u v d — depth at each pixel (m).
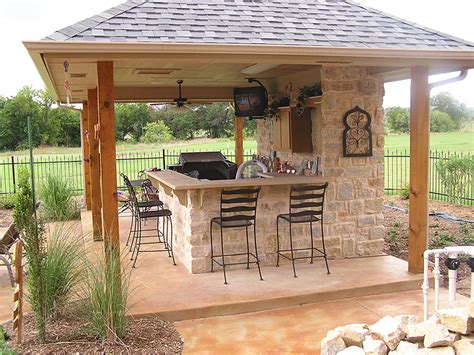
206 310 5.45
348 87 7.19
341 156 7.23
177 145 21.16
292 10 6.61
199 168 10.61
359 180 7.34
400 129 23.88
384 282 6.15
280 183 6.65
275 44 5.30
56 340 4.41
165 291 5.93
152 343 4.45
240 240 6.86
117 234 5.13
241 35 5.45
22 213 4.47
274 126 9.09
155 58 5.01
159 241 8.08
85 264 4.77
